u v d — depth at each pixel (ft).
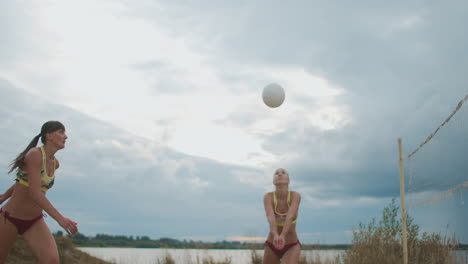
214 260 37.35
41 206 13.66
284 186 16.21
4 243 14.39
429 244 24.48
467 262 18.69
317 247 32.07
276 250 16.60
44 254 14.19
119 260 42.78
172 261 38.58
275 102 21.29
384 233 27.91
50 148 14.51
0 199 15.05
